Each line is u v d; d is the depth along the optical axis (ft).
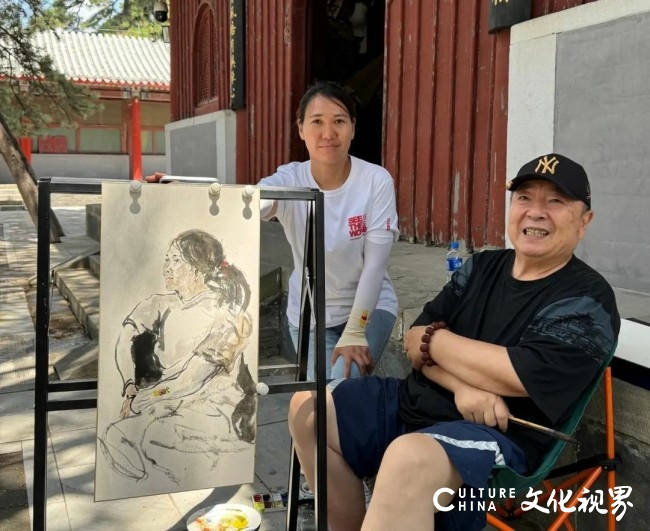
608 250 13.16
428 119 19.44
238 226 6.66
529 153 14.88
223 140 33.65
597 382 6.46
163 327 6.51
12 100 47.09
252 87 31.94
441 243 19.24
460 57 18.11
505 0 15.61
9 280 25.82
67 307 22.40
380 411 7.59
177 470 6.69
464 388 6.68
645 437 7.34
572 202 6.67
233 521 8.54
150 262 6.42
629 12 12.28
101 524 9.01
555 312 6.53
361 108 32.94
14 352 16.78
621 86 12.57
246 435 6.86
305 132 8.34
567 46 13.66
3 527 8.94
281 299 16.75
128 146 85.10
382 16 32.48
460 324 7.40
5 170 79.05
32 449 11.28
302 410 7.60
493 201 17.11
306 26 28.07
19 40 41.39
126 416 6.48
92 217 34.88
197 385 6.66
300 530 8.88
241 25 32.12
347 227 8.45
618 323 6.56
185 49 40.68
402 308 11.96
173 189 6.44
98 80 78.84
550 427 6.52
